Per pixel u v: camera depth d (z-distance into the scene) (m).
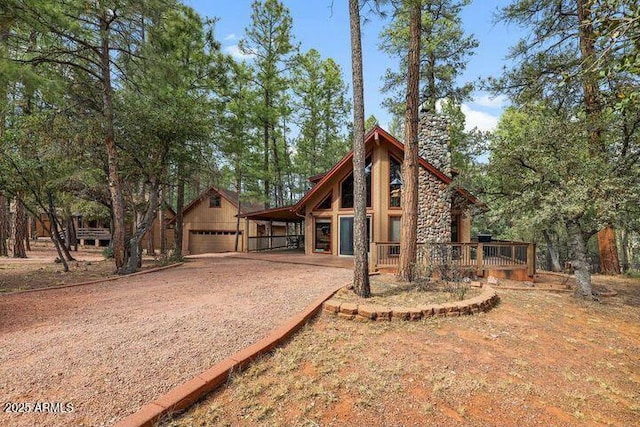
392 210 14.68
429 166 13.55
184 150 12.23
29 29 8.64
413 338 4.68
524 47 12.48
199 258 15.16
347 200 15.61
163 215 19.11
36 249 23.83
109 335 4.46
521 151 7.89
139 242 11.45
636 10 2.92
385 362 3.92
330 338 4.58
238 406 3.01
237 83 18.36
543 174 7.63
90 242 31.36
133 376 3.35
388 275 9.64
